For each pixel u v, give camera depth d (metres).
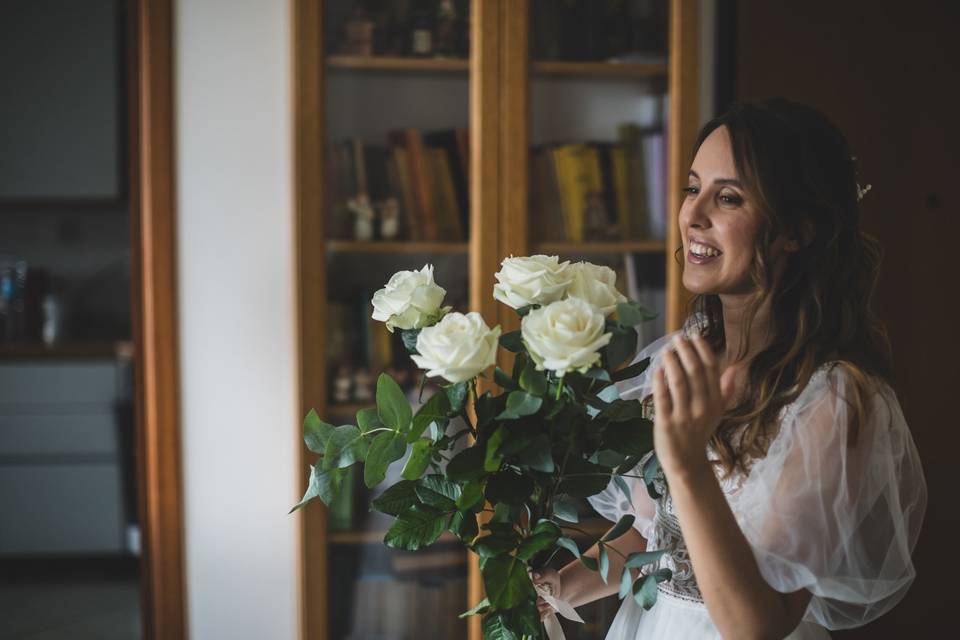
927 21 2.61
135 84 2.44
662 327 2.29
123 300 4.29
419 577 2.28
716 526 0.93
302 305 2.21
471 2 2.20
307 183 2.18
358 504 2.25
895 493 1.12
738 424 1.20
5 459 3.78
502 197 2.22
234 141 2.39
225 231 2.40
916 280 2.69
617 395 0.98
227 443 2.44
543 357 0.87
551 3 2.21
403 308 0.96
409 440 0.93
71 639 3.18
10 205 3.98
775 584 1.05
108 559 4.00
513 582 0.92
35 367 3.77
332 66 2.19
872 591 1.08
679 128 2.24
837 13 2.56
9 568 3.98
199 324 2.42
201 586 2.46
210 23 2.37
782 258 1.21
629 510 1.41
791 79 2.55
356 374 2.24
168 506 2.43
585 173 2.25
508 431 0.91
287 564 2.47
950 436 2.74
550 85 2.23
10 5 3.84
